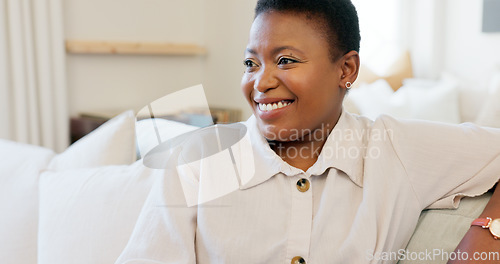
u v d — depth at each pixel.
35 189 1.39
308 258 0.86
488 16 3.58
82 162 1.35
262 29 0.84
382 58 3.86
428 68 3.87
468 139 0.93
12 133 2.87
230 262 0.88
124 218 1.14
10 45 2.82
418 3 3.88
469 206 0.91
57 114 3.00
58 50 2.98
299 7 0.83
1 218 1.39
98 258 1.13
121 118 1.37
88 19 3.24
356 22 0.89
